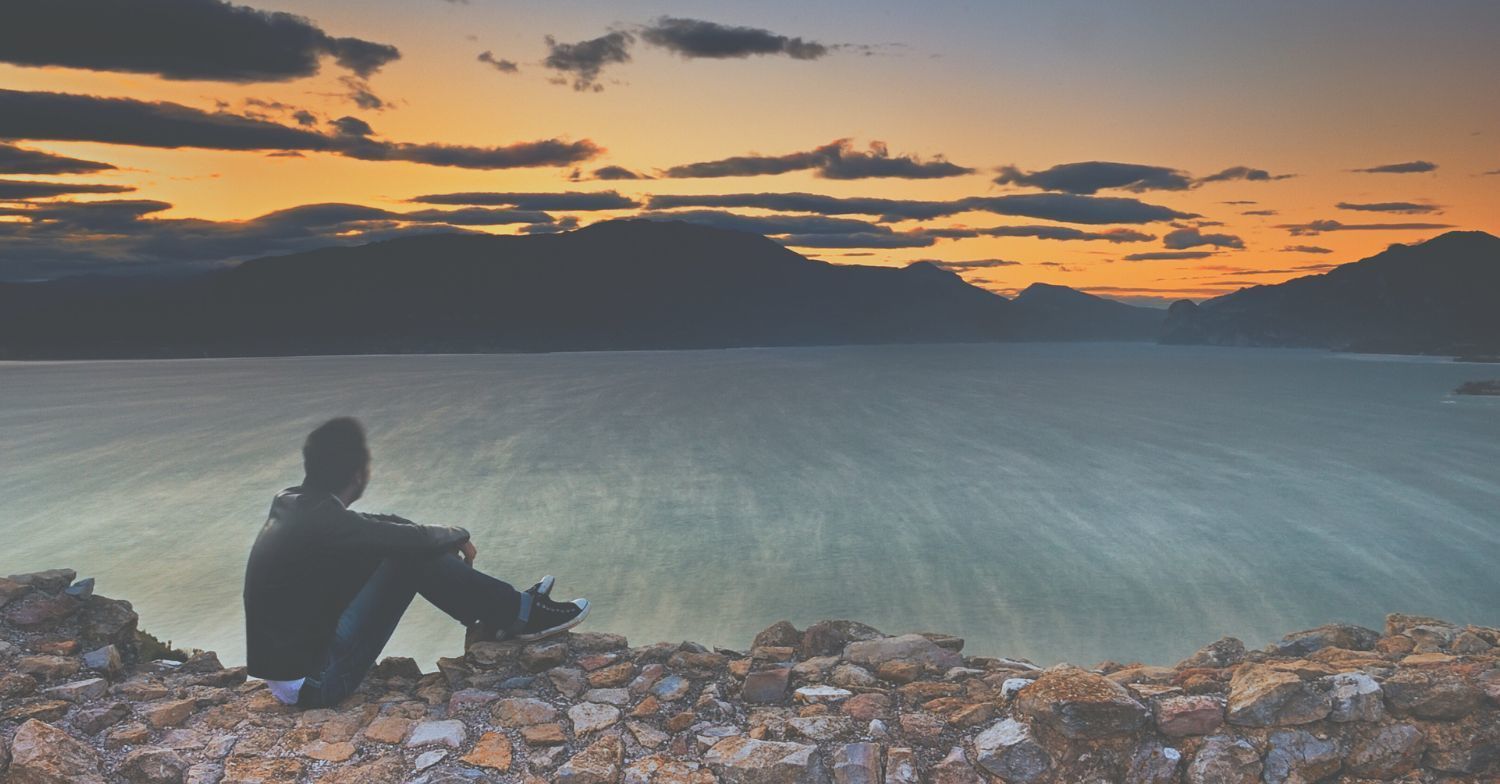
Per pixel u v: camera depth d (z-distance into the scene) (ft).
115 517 221.87
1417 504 262.06
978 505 256.52
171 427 439.63
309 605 13.10
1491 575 185.98
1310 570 189.16
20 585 16.84
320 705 13.32
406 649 119.44
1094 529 226.58
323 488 13.09
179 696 14.19
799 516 239.71
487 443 379.55
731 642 142.20
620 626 149.48
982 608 161.58
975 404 602.85
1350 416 534.37
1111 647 143.54
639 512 243.19
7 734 12.25
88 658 15.20
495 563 188.65
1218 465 335.67
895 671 14.11
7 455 338.95
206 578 162.09
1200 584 177.47
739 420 484.33
